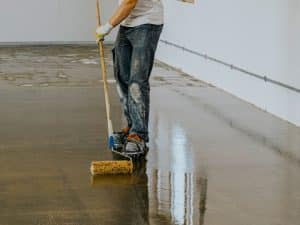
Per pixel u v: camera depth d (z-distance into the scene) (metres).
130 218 2.96
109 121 4.29
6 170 3.71
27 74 7.54
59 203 3.15
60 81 7.07
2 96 6.09
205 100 6.11
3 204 3.13
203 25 7.25
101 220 2.92
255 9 5.75
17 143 4.34
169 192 3.36
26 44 10.70
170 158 4.03
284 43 5.18
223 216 2.99
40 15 10.66
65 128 4.80
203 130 4.82
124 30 4.18
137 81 4.09
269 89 5.54
